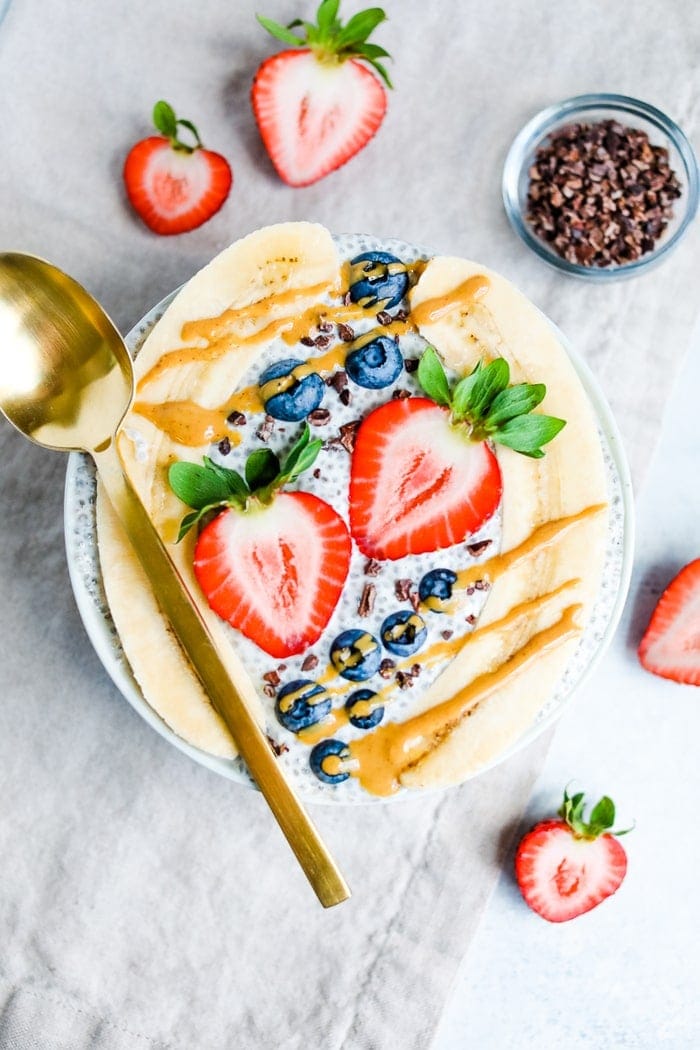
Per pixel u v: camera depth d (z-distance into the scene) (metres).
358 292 0.48
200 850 0.52
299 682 0.47
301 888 0.52
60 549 0.52
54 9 0.53
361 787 0.47
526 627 0.47
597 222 0.53
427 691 0.47
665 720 0.53
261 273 0.47
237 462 0.47
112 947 0.52
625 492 0.49
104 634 0.47
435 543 0.47
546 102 0.54
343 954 0.52
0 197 0.53
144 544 0.46
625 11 0.54
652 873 0.53
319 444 0.46
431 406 0.47
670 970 0.53
